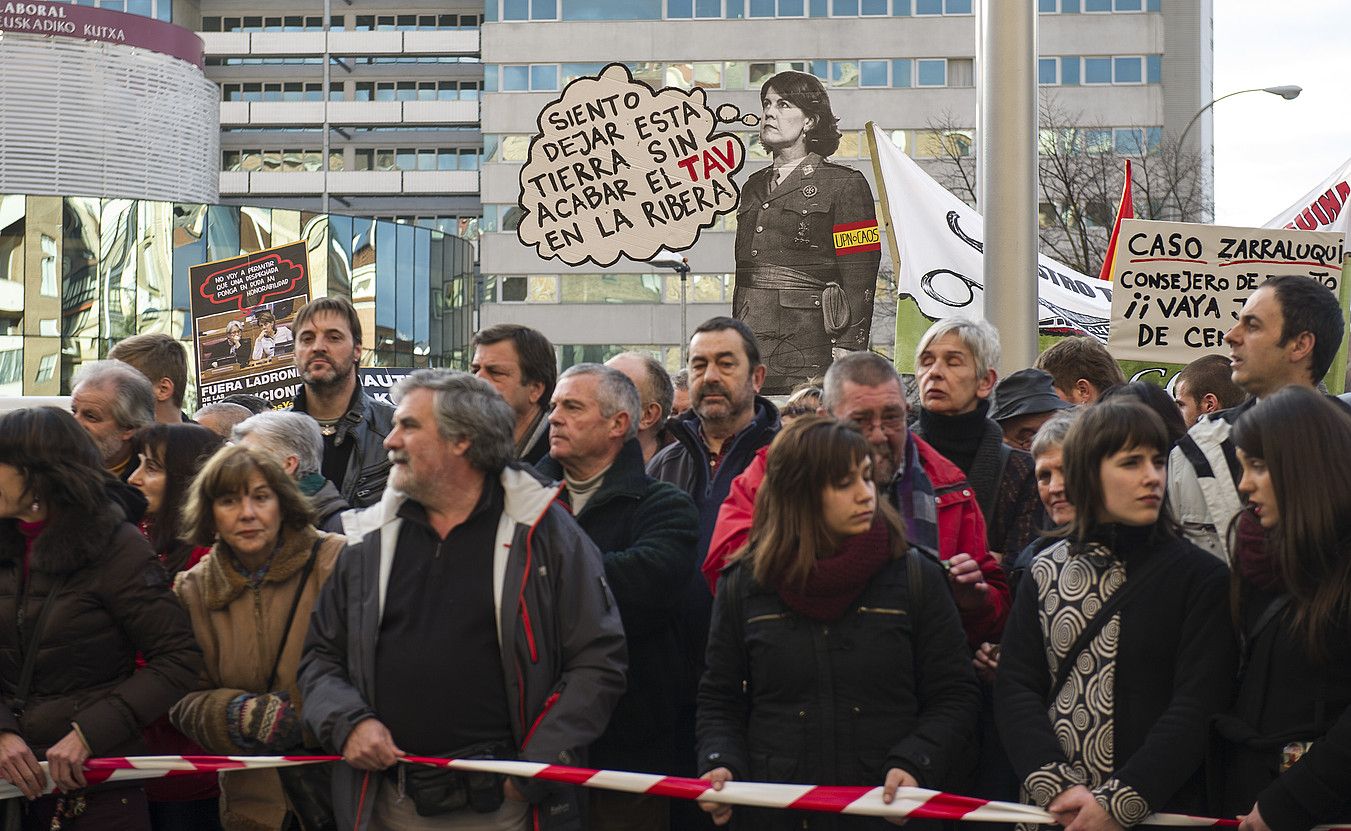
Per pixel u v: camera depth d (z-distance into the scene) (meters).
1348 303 7.18
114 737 3.85
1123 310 7.32
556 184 7.38
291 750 4.02
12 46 63.34
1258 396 4.52
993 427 4.66
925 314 8.69
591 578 3.84
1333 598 3.25
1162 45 52.47
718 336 4.79
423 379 3.84
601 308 53.72
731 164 7.21
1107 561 3.60
